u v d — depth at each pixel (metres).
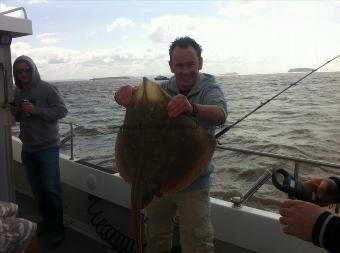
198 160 1.84
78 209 4.22
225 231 2.93
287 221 1.24
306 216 1.19
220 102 2.30
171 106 1.81
